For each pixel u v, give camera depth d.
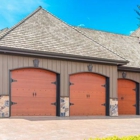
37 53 14.66
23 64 14.64
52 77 15.73
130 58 20.42
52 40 16.39
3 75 14.04
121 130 10.87
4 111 13.98
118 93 19.12
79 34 18.84
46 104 15.45
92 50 17.36
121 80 19.36
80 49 16.84
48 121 12.94
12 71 14.43
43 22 17.95
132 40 24.20
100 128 11.27
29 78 14.95
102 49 18.19
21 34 15.52
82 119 14.48
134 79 19.81
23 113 14.69
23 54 14.54
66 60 16.05
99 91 17.34
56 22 18.83
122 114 19.12
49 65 15.47
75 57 15.87
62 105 15.76
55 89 15.80
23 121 12.55
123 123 13.38
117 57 17.80
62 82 15.85
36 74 15.20
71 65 16.23
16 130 9.98
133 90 19.91
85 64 16.77
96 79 17.30
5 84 14.08
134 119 15.72
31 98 14.97
